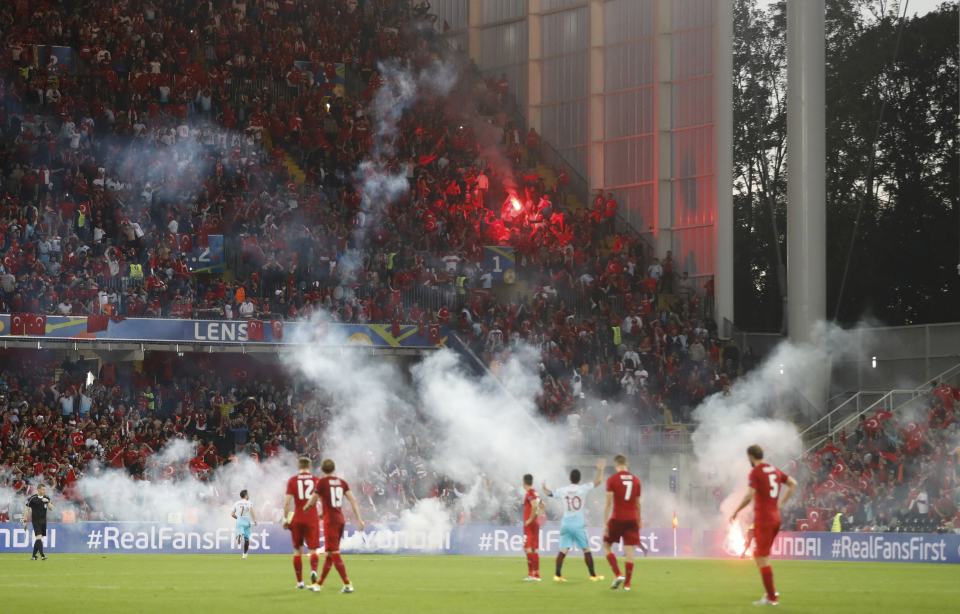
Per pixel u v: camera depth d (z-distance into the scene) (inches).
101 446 1761.8
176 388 1956.2
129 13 2393.0
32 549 1585.9
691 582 1063.0
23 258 1866.4
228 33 2450.8
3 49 2204.7
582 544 1066.1
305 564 1357.0
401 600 848.3
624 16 2501.2
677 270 2418.8
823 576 1194.6
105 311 1844.2
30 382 1904.5
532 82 2640.3
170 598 866.8
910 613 770.2
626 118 2495.1
